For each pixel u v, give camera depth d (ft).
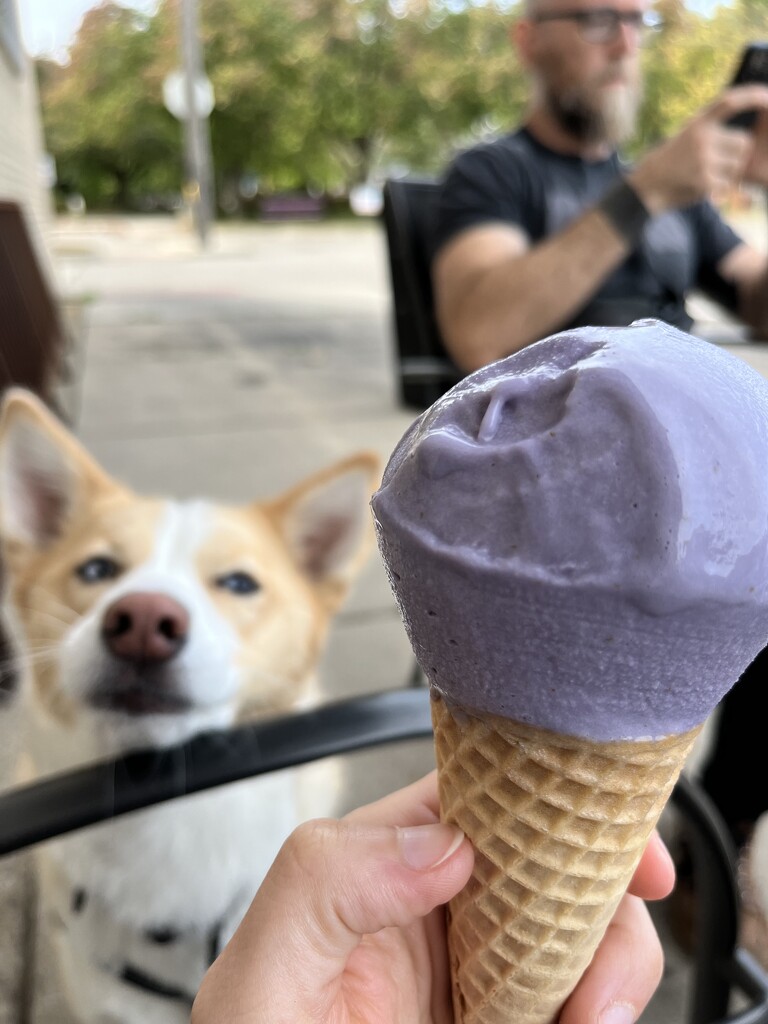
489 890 2.75
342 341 27.25
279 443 16.08
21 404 5.15
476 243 8.42
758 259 9.67
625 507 1.84
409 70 83.05
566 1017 3.18
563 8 8.28
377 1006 3.15
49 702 4.72
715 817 4.45
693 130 7.16
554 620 1.90
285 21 81.20
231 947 2.64
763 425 1.95
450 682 2.22
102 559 4.92
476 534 1.95
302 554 5.91
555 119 8.94
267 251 60.75
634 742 2.12
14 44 24.85
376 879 2.55
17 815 3.52
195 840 4.47
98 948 4.63
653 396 1.87
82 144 88.02
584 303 8.04
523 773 2.35
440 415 2.19
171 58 80.74
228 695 4.56
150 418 17.46
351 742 4.00
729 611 1.88
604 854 2.54
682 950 6.37
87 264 49.01
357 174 101.55
